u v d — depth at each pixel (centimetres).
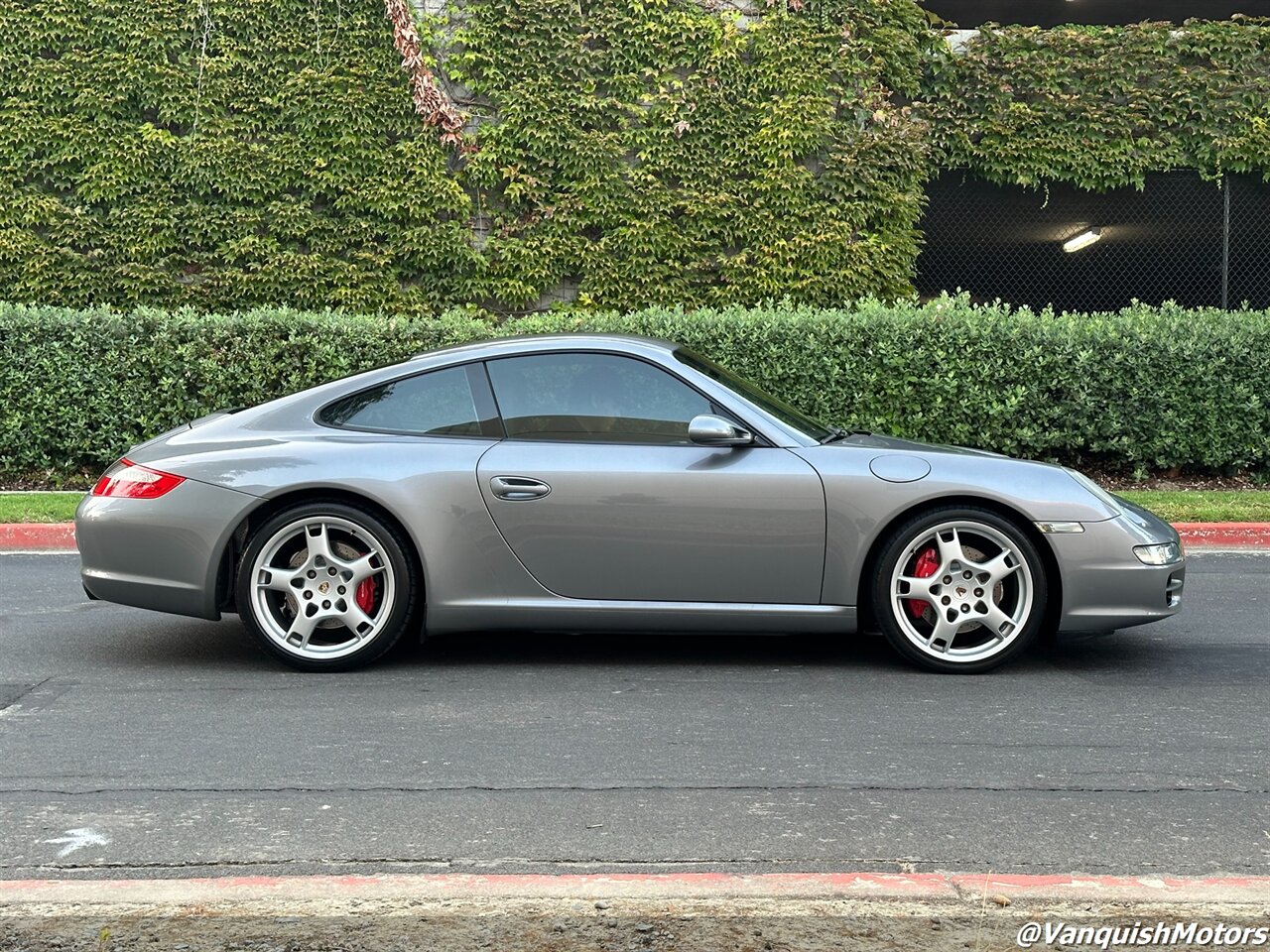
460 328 1249
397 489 547
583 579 552
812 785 408
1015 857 347
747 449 557
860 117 1412
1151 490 1198
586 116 1402
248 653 602
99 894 310
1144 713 498
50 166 1374
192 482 558
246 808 386
